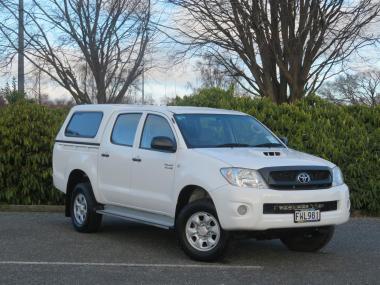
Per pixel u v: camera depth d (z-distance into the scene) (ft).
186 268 24.27
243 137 28.68
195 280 22.40
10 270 23.77
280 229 24.63
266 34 47.26
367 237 32.35
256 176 24.07
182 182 25.81
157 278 22.65
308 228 25.36
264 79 48.85
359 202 40.98
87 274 23.21
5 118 43.68
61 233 32.55
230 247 25.13
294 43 47.03
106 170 30.86
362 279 22.88
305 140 42.01
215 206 24.29
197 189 25.89
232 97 46.65
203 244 25.25
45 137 43.37
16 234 32.07
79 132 33.91
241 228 23.70
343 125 43.29
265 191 23.82
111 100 68.85
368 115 44.65
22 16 62.64
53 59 65.72
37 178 43.27
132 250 28.02
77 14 65.00
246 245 29.78
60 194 43.42
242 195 23.63
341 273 23.84
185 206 25.66
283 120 42.68
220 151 25.95
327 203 25.14
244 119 30.07
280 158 25.44
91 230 32.48
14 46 63.67
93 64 65.67
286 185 24.32
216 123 28.71
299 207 24.31
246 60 48.73
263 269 24.34
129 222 36.81
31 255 26.61
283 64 48.01
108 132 31.53
